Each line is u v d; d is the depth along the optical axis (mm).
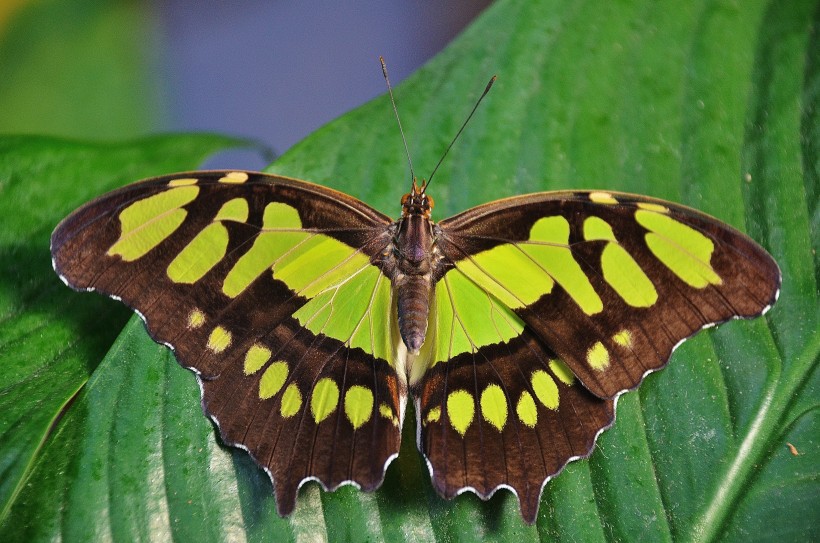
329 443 560
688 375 570
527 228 563
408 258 566
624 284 559
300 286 564
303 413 561
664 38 591
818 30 589
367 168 582
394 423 562
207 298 558
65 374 568
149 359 564
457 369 565
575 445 560
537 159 584
